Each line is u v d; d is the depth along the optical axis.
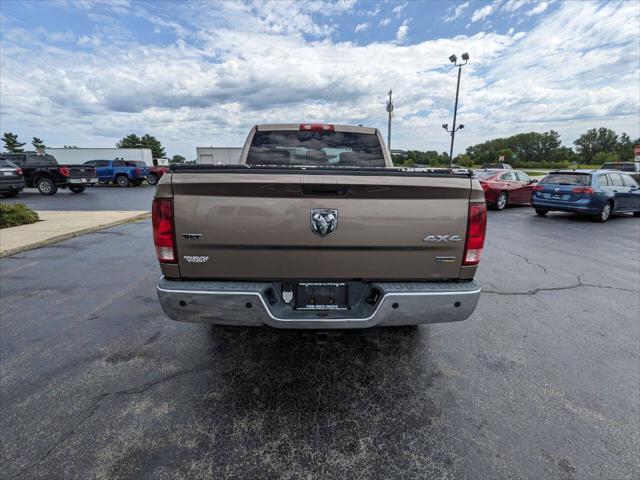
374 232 2.18
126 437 1.95
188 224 2.13
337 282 2.27
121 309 3.64
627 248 6.56
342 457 1.84
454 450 1.89
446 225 2.23
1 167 13.53
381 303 2.18
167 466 1.78
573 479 1.72
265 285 2.19
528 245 6.78
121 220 8.90
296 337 3.09
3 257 5.62
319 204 2.13
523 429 2.04
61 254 5.85
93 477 1.71
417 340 3.06
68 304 3.76
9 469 1.74
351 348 2.93
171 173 2.10
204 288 2.13
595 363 2.72
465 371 2.61
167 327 3.25
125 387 2.38
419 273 2.29
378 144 4.08
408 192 2.17
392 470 1.77
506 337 3.13
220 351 2.86
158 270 4.97
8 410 2.14
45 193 16.28
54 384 2.40
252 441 1.94
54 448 1.87
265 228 2.13
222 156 27.94
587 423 2.09
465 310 2.26
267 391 2.37
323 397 2.31
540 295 4.15
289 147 4.03
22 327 3.23
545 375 2.56
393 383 2.47
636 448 1.90
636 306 3.84
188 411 2.16
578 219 10.34
